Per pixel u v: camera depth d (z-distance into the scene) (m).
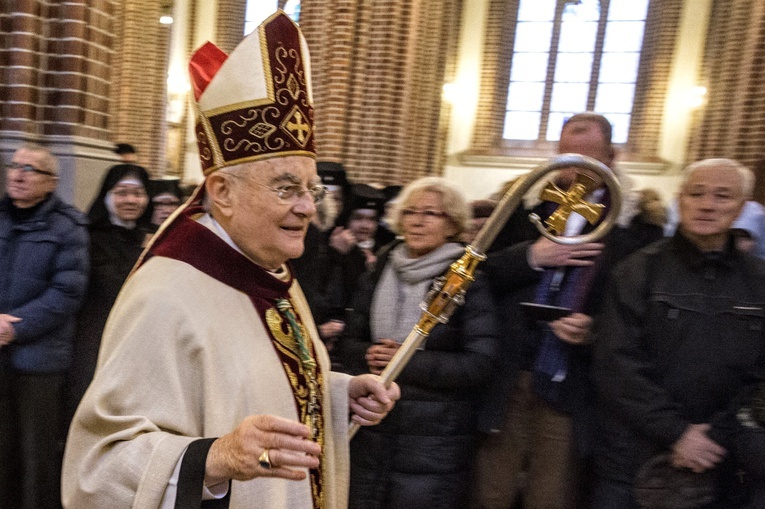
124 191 3.19
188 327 1.22
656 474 2.13
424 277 2.42
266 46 1.30
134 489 1.11
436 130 11.25
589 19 12.09
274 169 1.28
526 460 2.57
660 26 11.51
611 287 2.27
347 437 1.54
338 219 4.30
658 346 2.17
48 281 2.91
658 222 2.61
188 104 13.02
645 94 11.70
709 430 2.07
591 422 2.43
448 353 2.36
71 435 1.23
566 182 2.41
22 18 3.67
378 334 2.46
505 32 12.46
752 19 7.70
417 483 2.35
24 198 2.89
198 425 1.23
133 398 1.18
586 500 2.51
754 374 2.11
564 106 12.24
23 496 2.95
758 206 3.97
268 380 1.30
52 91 3.80
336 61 8.61
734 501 2.17
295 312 1.50
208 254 1.32
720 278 2.16
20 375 2.89
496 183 12.36
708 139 10.46
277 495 1.30
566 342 2.42
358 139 8.72
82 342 3.13
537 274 2.46
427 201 2.42
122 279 3.19
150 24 11.38
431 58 10.09
